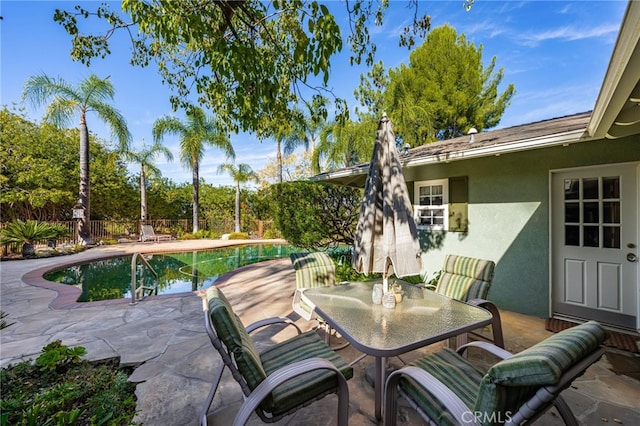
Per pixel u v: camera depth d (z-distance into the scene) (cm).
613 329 370
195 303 491
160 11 296
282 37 370
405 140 1219
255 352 188
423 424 206
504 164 459
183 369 281
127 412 220
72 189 1476
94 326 388
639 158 349
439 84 1365
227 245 1380
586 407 223
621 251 370
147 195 1831
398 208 254
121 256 1041
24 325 392
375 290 262
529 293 434
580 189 398
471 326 212
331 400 236
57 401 222
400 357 301
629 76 198
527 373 114
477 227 491
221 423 208
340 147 1316
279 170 1706
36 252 977
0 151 1227
